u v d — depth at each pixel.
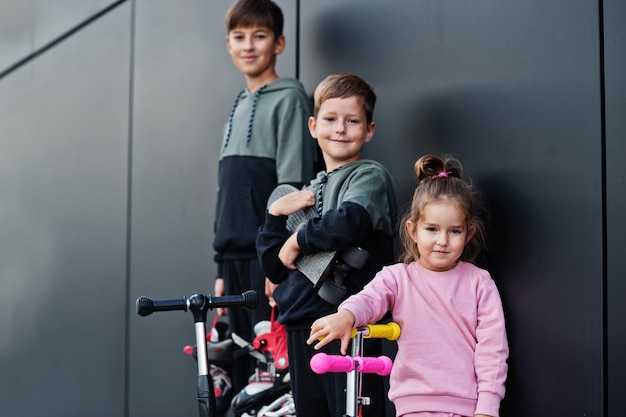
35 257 5.98
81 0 5.68
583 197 2.84
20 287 6.12
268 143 3.67
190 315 4.59
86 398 5.38
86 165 5.53
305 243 3.00
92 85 5.53
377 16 3.66
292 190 3.27
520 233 3.01
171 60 4.87
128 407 5.02
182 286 4.69
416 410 2.68
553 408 2.89
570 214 2.87
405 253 3.01
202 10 4.67
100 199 5.38
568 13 2.91
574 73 2.88
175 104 4.82
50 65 5.97
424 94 3.42
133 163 5.12
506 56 3.11
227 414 3.86
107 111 5.37
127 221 5.13
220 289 3.86
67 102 5.76
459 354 2.70
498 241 3.09
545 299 2.93
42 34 6.07
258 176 3.66
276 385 3.44
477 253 3.06
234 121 3.80
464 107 3.26
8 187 6.36
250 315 3.81
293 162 3.59
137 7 5.16
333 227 2.92
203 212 4.57
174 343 4.70
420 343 2.72
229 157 3.75
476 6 3.23
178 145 4.78
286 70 4.09
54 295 5.75
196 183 4.63
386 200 3.08
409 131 3.48
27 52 6.23
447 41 3.34
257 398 3.46
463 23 3.28
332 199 3.09
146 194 5.00
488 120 3.16
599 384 2.76
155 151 4.95
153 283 4.89
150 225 4.95
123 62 5.26
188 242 4.66
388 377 3.42
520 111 3.05
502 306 3.04
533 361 2.95
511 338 3.02
